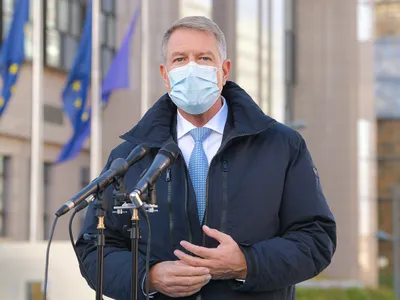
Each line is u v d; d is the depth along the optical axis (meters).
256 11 37.66
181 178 4.79
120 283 4.68
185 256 4.47
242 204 4.72
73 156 21.59
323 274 41.75
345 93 45.62
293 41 44.75
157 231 4.75
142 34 24.20
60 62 25.67
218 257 4.45
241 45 36.44
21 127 23.95
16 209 23.88
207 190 4.73
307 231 4.75
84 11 26.77
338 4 45.75
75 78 21.47
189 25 4.82
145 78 24.33
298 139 4.94
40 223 24.05
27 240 24.00
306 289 36.19
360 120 47.12
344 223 45.84
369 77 48.25
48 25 25.11
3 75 20.33
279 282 4.57
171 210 4.75
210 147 4.88
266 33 38.38
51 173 25.47
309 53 45.62
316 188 4.86
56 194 25.52
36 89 21.28
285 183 4.83
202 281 4.43
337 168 45.91
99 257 4.43
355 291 37.69
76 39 26.41
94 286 4.84
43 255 14.05
